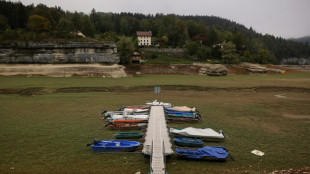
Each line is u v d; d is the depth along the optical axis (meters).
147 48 140.00
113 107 39.41
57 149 21.59
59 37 86.88
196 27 196.25
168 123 30.67
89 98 47.19
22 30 91.50
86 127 28.36
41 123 29.78
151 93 54.31
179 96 51.06
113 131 27.00
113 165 18.47
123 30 186.62
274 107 40.59
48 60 80.62
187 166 18.38
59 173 17.03
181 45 157.38
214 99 47.91
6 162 18.72
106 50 86.44
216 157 19.03
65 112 35.59
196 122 31.08
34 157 19.77
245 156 20.42
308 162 19.25
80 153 20.77
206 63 116.88
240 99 48.03
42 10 105.12
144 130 27.25
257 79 82.19
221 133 25.53
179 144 22.59
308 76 94.69
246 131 27.55
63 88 56.44
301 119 33.00
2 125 28.69
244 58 139.00
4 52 78.69
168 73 98.38
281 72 106.44
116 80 72.81
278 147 22.59
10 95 48.28
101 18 193.62
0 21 96.56
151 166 17.38
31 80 66.31
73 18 127.25
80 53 83.31
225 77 88.69
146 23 191.00
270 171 17.56
